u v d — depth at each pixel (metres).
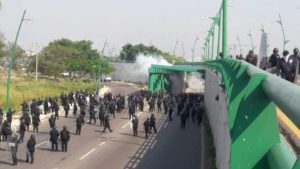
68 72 123.69
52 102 47.56
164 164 27.48
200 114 44.94
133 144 34.38
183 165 27.27
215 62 36.00
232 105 5.09
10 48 106.88
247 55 19.84
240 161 4.08
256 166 4.04
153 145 34.09
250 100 4.11
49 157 28.39
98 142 34.56
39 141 33.59
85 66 114.88
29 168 25.22
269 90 3.78
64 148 30.41
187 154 30.70
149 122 38.72
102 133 38.91
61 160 27.77
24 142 33.06
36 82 82.06
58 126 41.75
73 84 92.31
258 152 4.02
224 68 18.56
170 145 34.16
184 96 65.69
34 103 43.47
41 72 110.62
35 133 37.12
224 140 15.80
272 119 4.04
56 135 30.33
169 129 42.69
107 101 55.09
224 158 15.05
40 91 69.00
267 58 20.94
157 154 30.62
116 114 53.09
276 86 3.56
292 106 2.90
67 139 30.28
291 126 6.77
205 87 59.75
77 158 28.55
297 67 14.58
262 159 4.02
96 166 26.55
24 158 27.62
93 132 39.25
